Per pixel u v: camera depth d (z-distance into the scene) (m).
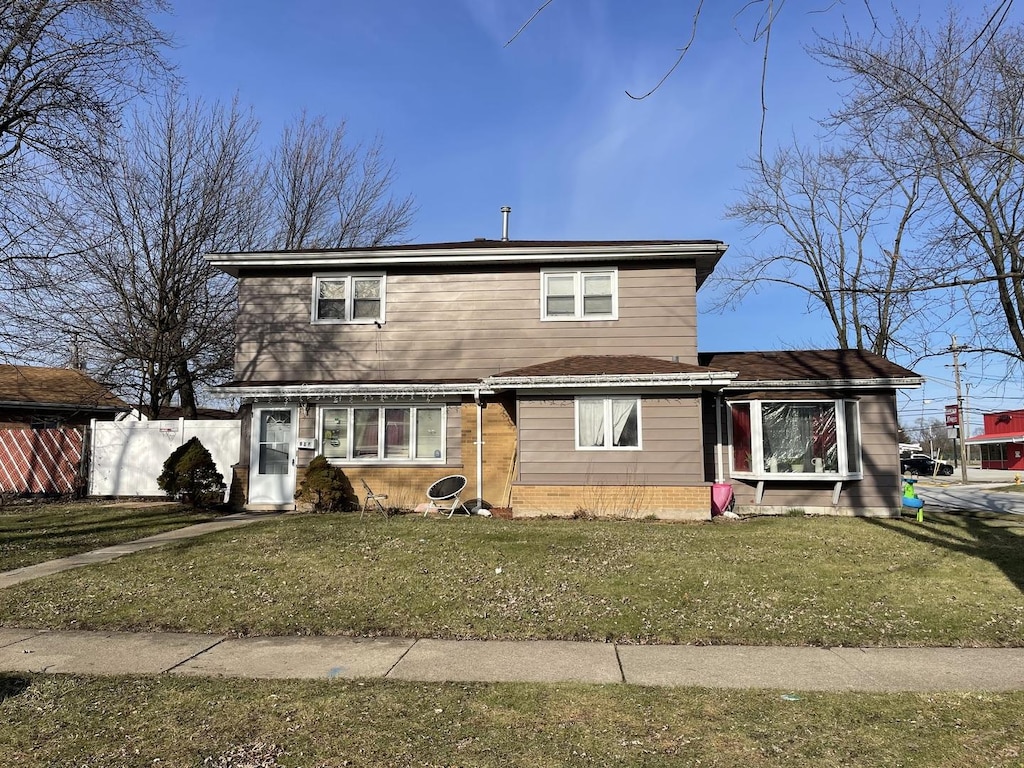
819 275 26.30
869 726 4.20
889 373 14.12
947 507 17.67
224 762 3.76
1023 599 7.33
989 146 9.32
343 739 4.03
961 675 5.22
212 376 24.31
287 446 15.23
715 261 15.28
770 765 3.69
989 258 11.93
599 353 14.94
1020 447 49.94
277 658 5.67
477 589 7.62
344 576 8.18
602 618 6.63
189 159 21.98
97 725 4.26
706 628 6.34
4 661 5.64
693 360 14.70
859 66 13.31
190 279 22.39
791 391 14.24
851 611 6.88
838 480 13.95
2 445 18.00
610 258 14.88
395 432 15.02
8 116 14.03
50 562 9.48
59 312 19.77
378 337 15.48
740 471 14.45
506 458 14.70
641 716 4.36
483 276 15.40
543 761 3.74
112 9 14.09
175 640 6.20
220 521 13.27
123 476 17.55
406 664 5.48
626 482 13.27
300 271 15.80
